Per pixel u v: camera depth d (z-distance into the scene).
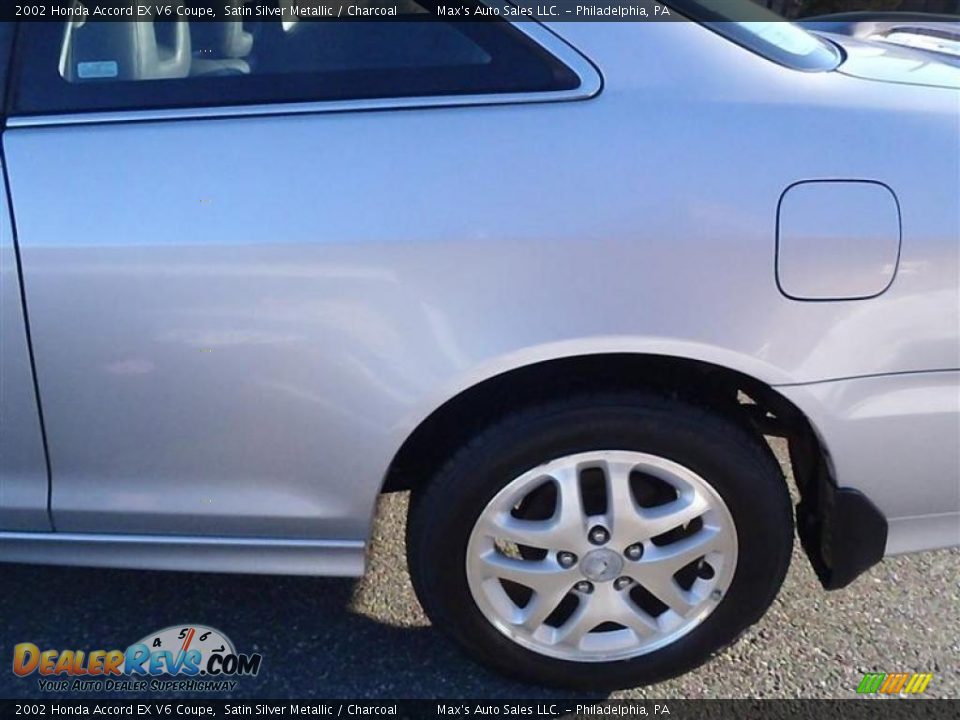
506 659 2.09
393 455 1.88
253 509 1.96
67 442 1.90
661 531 1.96
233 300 1.77
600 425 1.87
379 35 1.82
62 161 1.77
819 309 1.79
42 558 2.07
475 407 1.93
